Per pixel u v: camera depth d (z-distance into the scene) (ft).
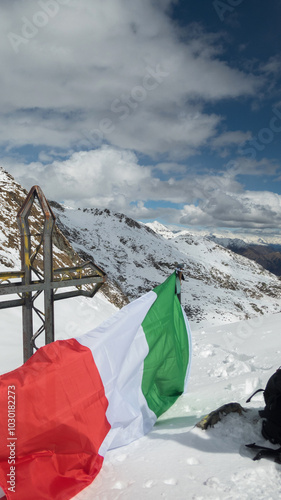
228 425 11.04
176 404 15.35
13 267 61.31
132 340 14.44
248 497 7.82
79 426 10.81
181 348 17.13
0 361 28.86
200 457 9.78
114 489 9.00
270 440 10.02
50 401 10.61
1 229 76.84
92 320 56.34
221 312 518.78
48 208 17.98
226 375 19.65
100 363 12.56
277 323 37.40
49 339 18.72
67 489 9.25
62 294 19.58
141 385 14.37
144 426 12.89
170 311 16.83
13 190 97.30
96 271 20.38
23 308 18.24
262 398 13.85
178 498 8.04
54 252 84.64
